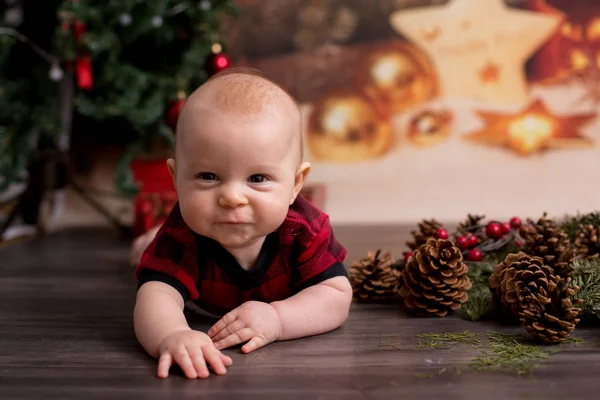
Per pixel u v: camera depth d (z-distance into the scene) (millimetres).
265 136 1007
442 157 3395
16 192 3139
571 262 1305
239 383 917
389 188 3328
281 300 1165
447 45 3467
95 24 2359
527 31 3434
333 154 3443
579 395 853
